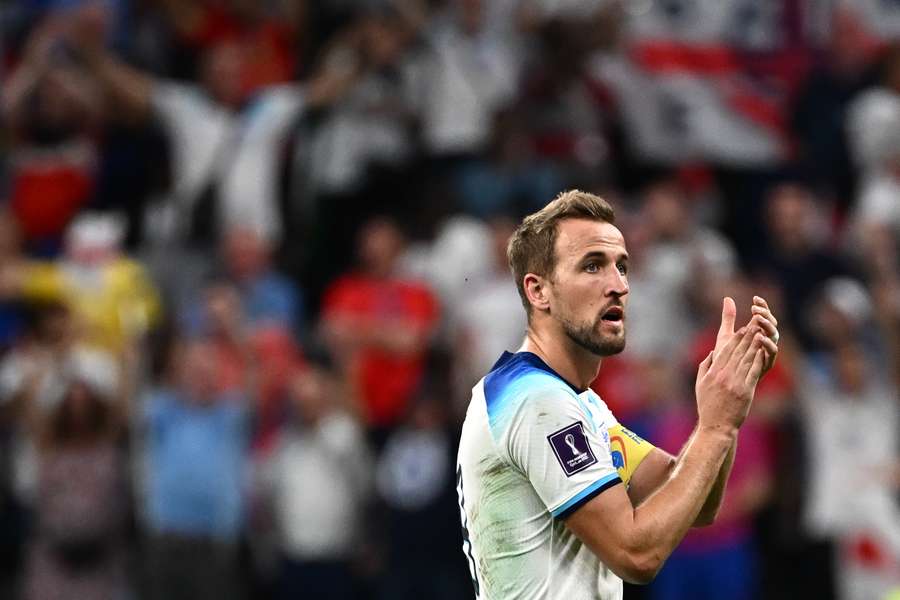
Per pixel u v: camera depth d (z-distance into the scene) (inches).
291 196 1847.9
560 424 636.1
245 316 1676.9
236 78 1900.8
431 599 1496.1
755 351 636.7
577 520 629.3
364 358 1624.0
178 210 1830.7
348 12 1982.0
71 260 1657.2
